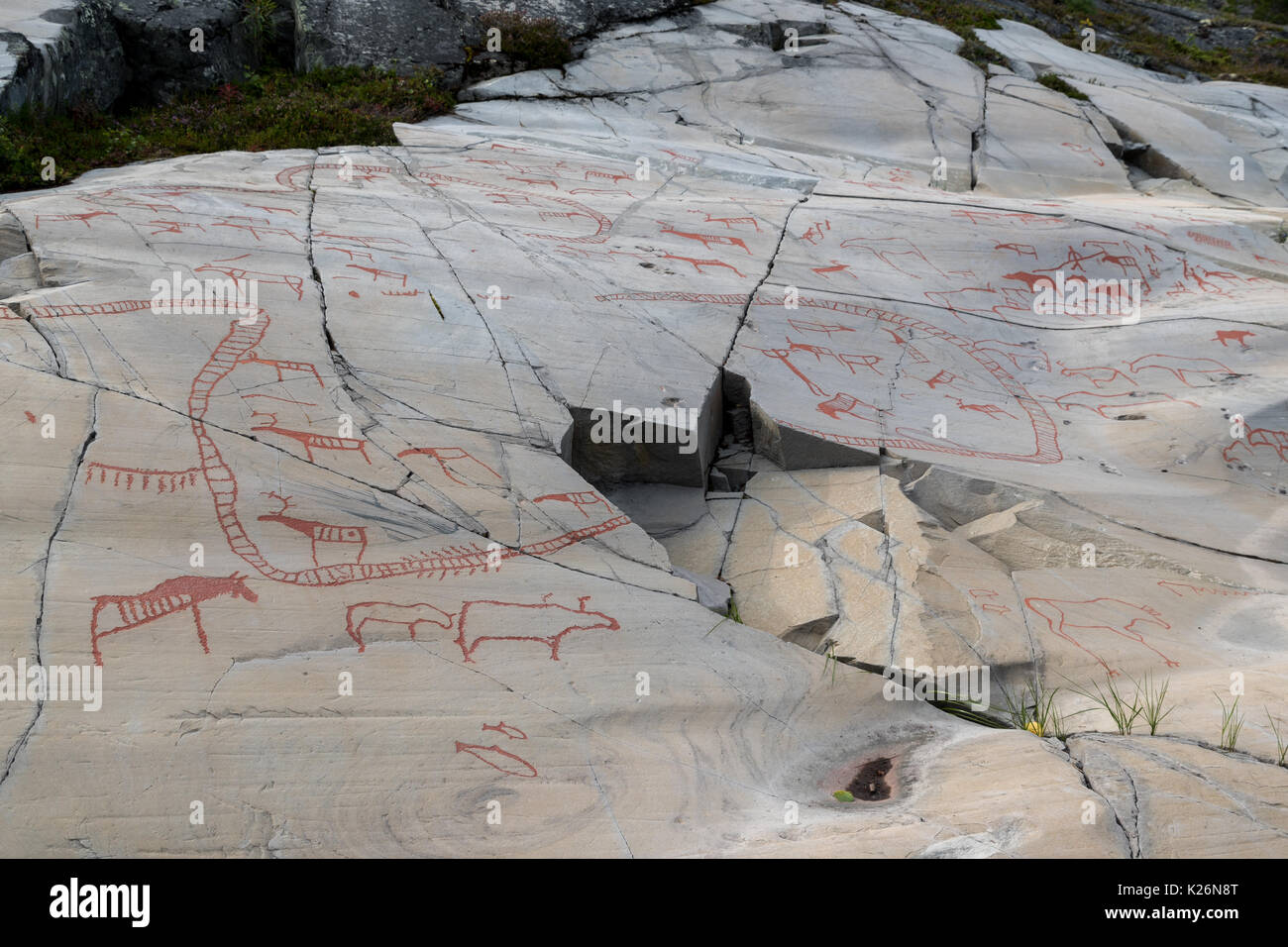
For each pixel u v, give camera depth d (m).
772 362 6.89
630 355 6.50
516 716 3.71
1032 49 16.91
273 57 13.25
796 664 4.34
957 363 7.54
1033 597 5.03
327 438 5.00
